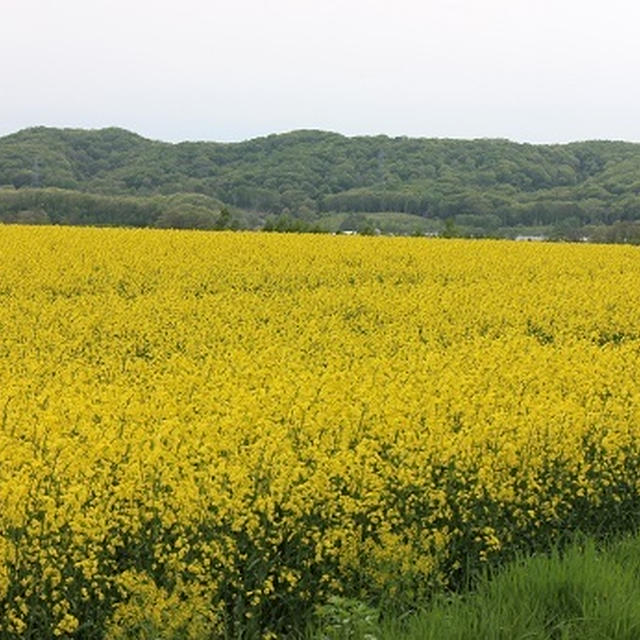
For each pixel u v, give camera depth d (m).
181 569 7.32
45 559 7.11
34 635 7.04
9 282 25.59
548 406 10.99
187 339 18.66
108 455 8.53
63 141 153.88
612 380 13.15
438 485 9.35
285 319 21.80
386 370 13.59
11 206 85.81
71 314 20.55
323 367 14.66
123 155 152.88
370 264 32.53
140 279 27.61
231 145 153.75
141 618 6.95
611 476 10.18
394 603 7.83
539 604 7.59
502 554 9.15
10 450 8.43
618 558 8.87
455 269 32.56
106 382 13.63
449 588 8.71
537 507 9.57
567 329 22.14
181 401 11.13
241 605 7.52
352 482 8.81
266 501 7.97
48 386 12.48
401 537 8.31
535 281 30.94
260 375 12.85
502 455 9.62
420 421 10.52
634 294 27.25
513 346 16.09
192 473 8.14
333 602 7.32
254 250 34.16
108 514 7.62
